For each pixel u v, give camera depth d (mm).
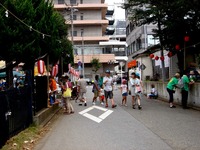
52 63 22047
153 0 21234
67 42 30797
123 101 20875
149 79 32656
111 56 65625
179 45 23344
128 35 59219
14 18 13695
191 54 24312
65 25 29688
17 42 13922
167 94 22594
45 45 16047
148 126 11445
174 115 14305
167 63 30125
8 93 8953
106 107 19000
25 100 11031
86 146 8281
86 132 10469
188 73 20109
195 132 10047
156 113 15281
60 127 11781
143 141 8805
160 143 8500
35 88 13672
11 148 8016
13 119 9445
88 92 38188
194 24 20656
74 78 41250
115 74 67000
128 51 59875
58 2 64188
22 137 9406
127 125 11805
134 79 17844
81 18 64750
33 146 8508
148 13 22266
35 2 15758
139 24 24453
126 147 8070
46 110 14195
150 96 25297
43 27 15219
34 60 15016
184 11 18734
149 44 43156
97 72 66875
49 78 18156
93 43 66750
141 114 15070
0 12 13320
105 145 8352
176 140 8859
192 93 17484
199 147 7957
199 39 22125
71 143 8727
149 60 34812
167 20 21109
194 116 13828
